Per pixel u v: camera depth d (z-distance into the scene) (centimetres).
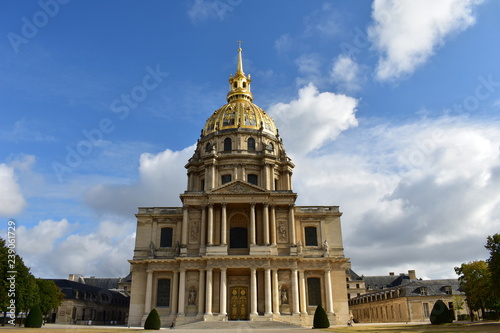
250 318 7188
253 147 10169
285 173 10112
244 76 12019
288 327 6600
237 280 7844
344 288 7950
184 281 7612
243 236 8500
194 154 10469
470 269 8075
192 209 8225
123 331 5662
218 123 10594
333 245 8269
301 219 8431
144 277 8056
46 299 8744
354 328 6106
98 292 11875
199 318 7262
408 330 4856
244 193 8069
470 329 4503
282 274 7762
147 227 8400
